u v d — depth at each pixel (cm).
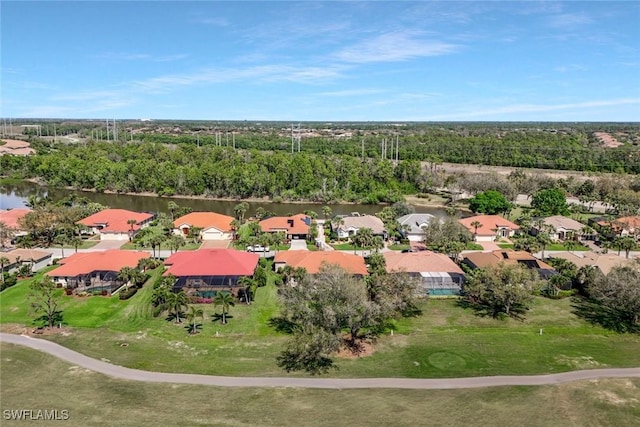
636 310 5962
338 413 3997
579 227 11062
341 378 4622
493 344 5500
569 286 7412
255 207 15300
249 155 19350
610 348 5441
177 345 5353
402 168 17912
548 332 5878
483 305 6750
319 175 16650
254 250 9612
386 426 3822
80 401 4125
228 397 4231
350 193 16350
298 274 6925
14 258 8031
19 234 10300
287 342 5462
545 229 10906
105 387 4372
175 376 4609
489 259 8112
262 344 5416
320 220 13100
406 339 5603
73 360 4897
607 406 4181
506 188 15588
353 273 7269
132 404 4084
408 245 10269
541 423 3912
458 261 8856
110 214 11331
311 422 3862
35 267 8156
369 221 11062
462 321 6178
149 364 4859
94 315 6144
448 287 7162
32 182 19212
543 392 4406
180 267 7262
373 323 5328
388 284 5906
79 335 5547
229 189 16662
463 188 16438
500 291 6297
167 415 3928
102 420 3834
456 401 4225
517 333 5828
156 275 7812
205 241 10488
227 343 5425
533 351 5328
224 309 5956
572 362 5044
